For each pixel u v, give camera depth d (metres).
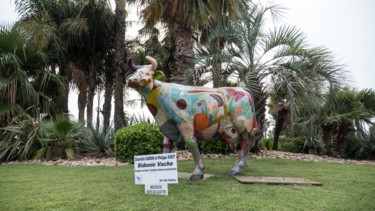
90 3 10.66
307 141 9.74
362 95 8.62
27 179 4.12
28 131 7.14
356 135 9.45
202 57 6.94
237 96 4.31
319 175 4.43
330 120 8.33
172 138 4.05
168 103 3.81
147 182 3.23
